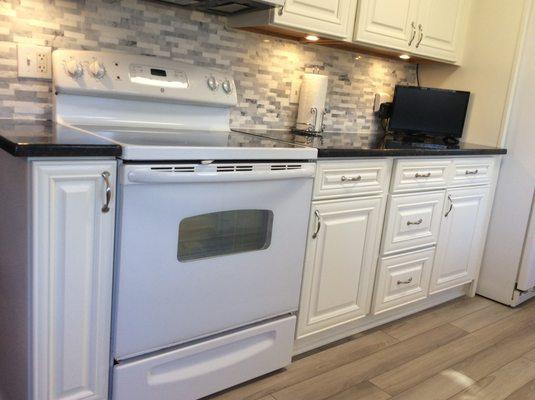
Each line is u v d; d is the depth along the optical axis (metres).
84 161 1.25
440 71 3.01
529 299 2.99
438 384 1.97
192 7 1.99
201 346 1.62
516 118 2.73
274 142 1.84
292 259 1.81
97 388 1.43
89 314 1.36
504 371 2.11
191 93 1.95
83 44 1.79
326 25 2.12
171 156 1.37
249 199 1.61
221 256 1.59
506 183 2.80
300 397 1.80
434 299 2.77
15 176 1.29
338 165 1.92
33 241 1.22
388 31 2.39
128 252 1.37
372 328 2.41
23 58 1.68
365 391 1.88
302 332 2.00
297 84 2.49
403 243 2.32
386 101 2.93
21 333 1.36
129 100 1.84
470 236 2.74
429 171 2.33
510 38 2.68
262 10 1.98
